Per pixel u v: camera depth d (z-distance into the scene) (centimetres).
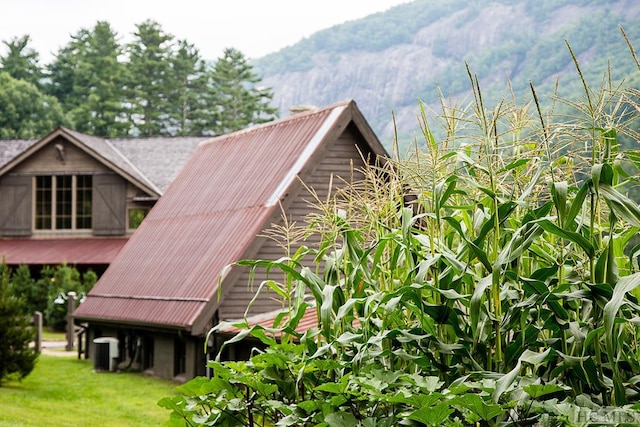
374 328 545
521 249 466
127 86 7256
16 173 3444
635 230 519
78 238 3419
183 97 7212
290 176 1662
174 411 568
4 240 3438
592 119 466
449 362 511
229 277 1592
